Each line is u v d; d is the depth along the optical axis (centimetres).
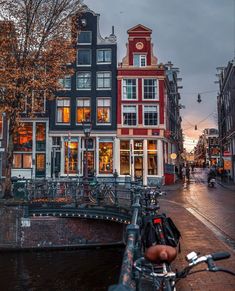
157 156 3506
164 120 3534
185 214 1570
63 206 1680
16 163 3422
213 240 1019
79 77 3538
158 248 294
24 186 1928
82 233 1719
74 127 3462
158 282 324
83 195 1714
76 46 3509
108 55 3559
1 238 1667
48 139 3447
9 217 1683
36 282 1242
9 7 1973
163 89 3550
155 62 3588
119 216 1553
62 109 3497
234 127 4344
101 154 3484
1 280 1261
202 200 2214
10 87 1895
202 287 629
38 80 2036
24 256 1573
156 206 902
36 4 1994
